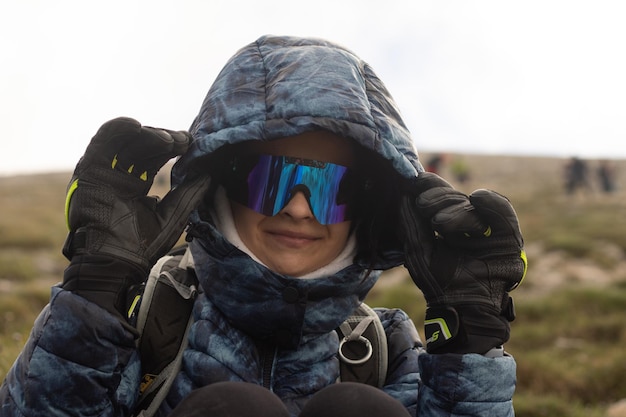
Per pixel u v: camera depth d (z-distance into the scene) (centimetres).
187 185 205
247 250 214
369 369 226
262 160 210
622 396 810
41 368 178
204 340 208
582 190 4825
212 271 212
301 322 211
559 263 1948
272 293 208
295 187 208
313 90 206
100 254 183
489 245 204
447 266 206
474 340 203
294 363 217
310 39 231
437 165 3070
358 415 162
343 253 222
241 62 220
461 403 198
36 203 4325
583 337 1146
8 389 186
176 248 245
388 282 1664
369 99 218
